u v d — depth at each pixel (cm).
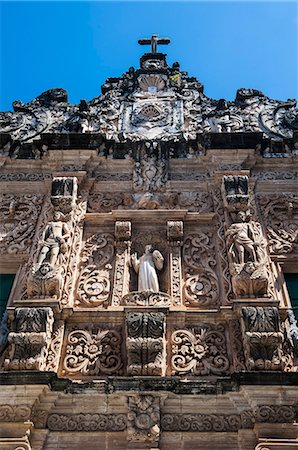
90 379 808
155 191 1157
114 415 742
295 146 1247
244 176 1123
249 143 1215
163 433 724
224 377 782
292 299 966
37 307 844
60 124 1402
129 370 778
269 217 1104
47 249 938
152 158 1216
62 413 743
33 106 1469
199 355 834
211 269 984
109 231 1066
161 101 1456
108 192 1168
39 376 734
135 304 891
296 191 1154
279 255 1023
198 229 1066
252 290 875
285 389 728
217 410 743
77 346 848
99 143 1248
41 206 1145
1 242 1067
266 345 785
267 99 1449
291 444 687
